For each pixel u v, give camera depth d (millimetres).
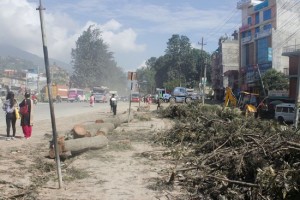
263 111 39406
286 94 45219
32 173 9867
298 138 8953
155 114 35312
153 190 8266
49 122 24969
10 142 14758
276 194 6547
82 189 8297
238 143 10789
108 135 17328
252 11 61156
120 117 23484
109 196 7816
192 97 72625
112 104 32406
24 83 124125
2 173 9617
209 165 8562
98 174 9648
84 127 15484
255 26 60594
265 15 58188
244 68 62531
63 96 89500
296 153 7383
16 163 10906
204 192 7758
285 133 9562
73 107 53250
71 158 12086
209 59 122438
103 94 84500
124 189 8336
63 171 10055
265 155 7641
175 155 11164
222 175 7832
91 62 140375
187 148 12922
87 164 10789
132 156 12180
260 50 57969
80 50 142000
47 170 10398
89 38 142375
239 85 64562
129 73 25109
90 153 12344
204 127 14922
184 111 27875
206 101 74312
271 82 49375
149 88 144125
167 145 14531
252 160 7688
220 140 11883
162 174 9680
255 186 6770
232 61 85938
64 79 138000
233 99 32375
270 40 55688
